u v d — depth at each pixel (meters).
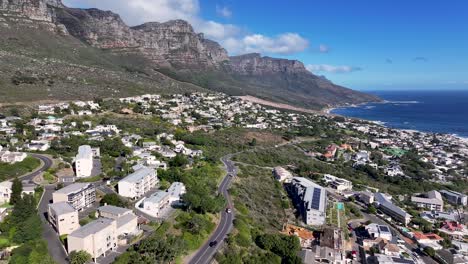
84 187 123.00
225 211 138.88
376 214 175.12
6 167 143.25
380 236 145.62
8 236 95.56
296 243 122.12
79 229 93.69
